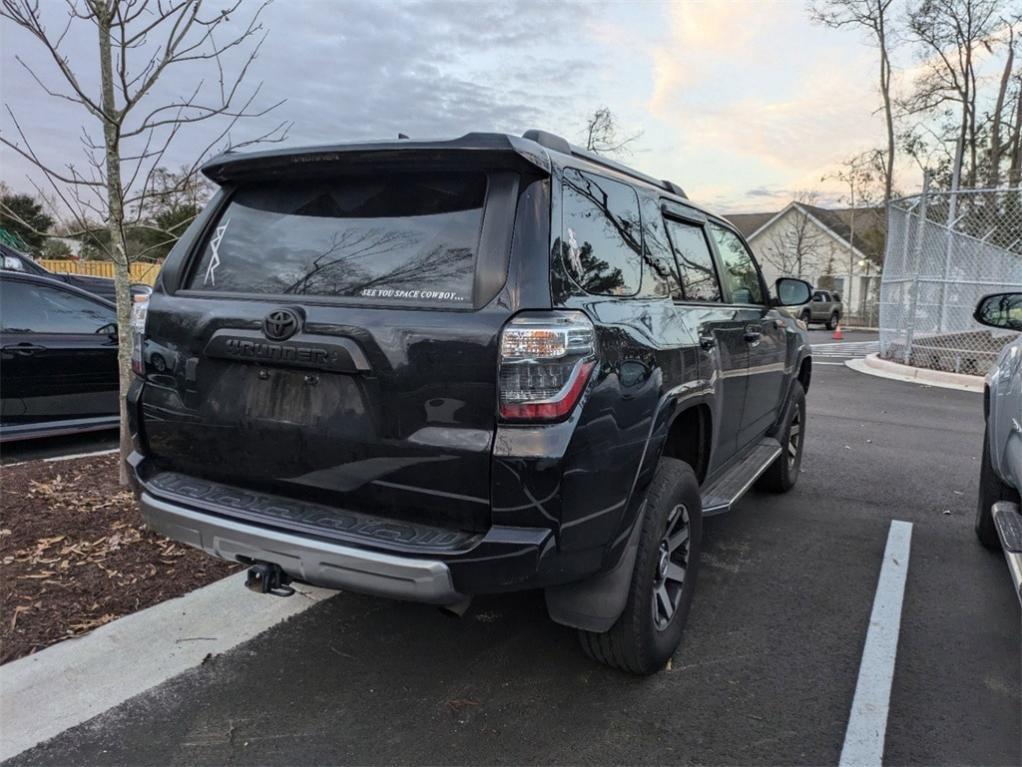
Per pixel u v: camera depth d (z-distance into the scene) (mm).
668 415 2859
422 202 2527
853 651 3314
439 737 2641
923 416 9500
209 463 2773
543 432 2230
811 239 46625
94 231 4738
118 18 3977
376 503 2443
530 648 3258
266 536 2432
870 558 4426
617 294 2789
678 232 3672
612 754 2568
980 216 13492
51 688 2832
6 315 5871
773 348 4812
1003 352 4508
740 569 4227
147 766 2459
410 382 2324
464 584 2270
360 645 3244
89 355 6277
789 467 5711
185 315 2768
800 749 2619
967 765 2561
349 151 2527
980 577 4164
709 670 3127
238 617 3414
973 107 29516
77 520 4289
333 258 2609
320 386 2479
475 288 2316
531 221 2357
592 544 2410
